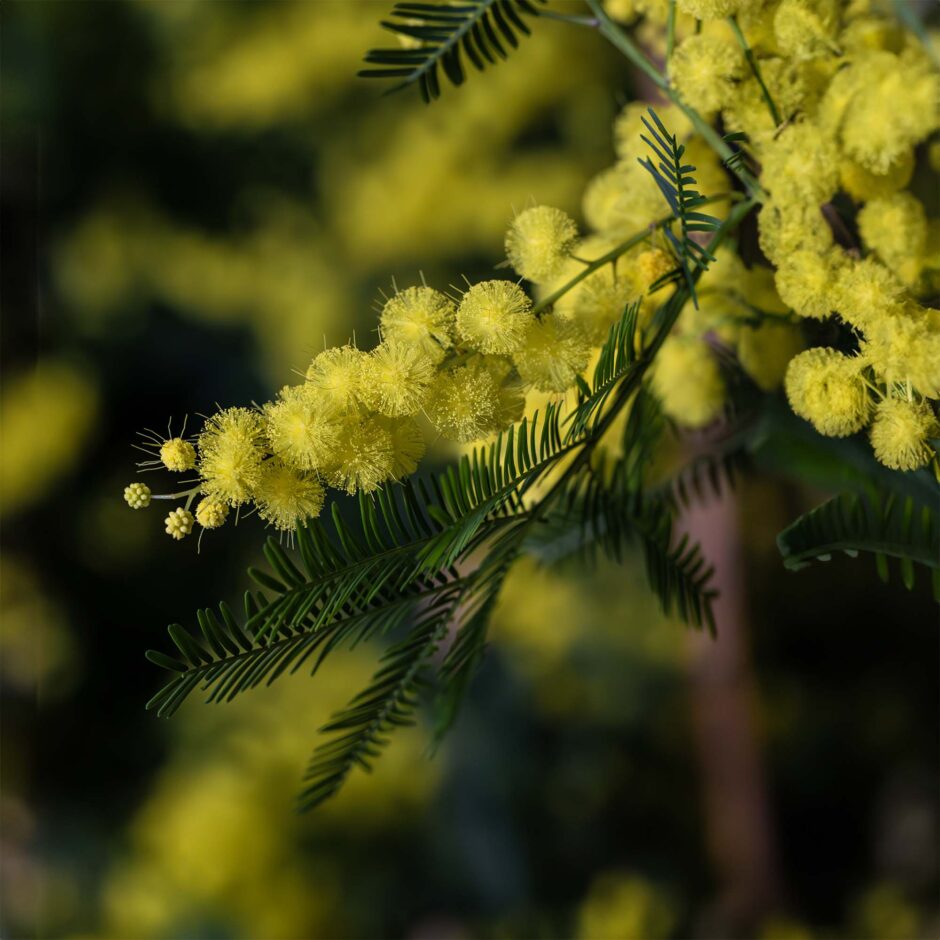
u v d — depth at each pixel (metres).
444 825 1.08
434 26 0.50
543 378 0.48
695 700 1.21
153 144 1.32
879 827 1.23
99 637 1.31
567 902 1.13
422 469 0.58
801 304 0.49
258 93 1.22
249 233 1.34
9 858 1.21
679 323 0.51
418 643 0.50
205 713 1.14
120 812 1.22
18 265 1.34
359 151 1.26
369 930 1.00
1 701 1.28
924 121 0.49
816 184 0.49
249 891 0.94
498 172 1.18
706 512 1.14
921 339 0.48
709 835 1.21
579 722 1.20
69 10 1.25
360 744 0.50
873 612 1.29
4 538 1.31
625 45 0.50
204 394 1.39
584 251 0.50
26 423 1.31
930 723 1.26
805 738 1.26
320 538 0.48
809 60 0.50
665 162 0.48
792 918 1.18
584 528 0.52
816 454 0.52
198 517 0.47
